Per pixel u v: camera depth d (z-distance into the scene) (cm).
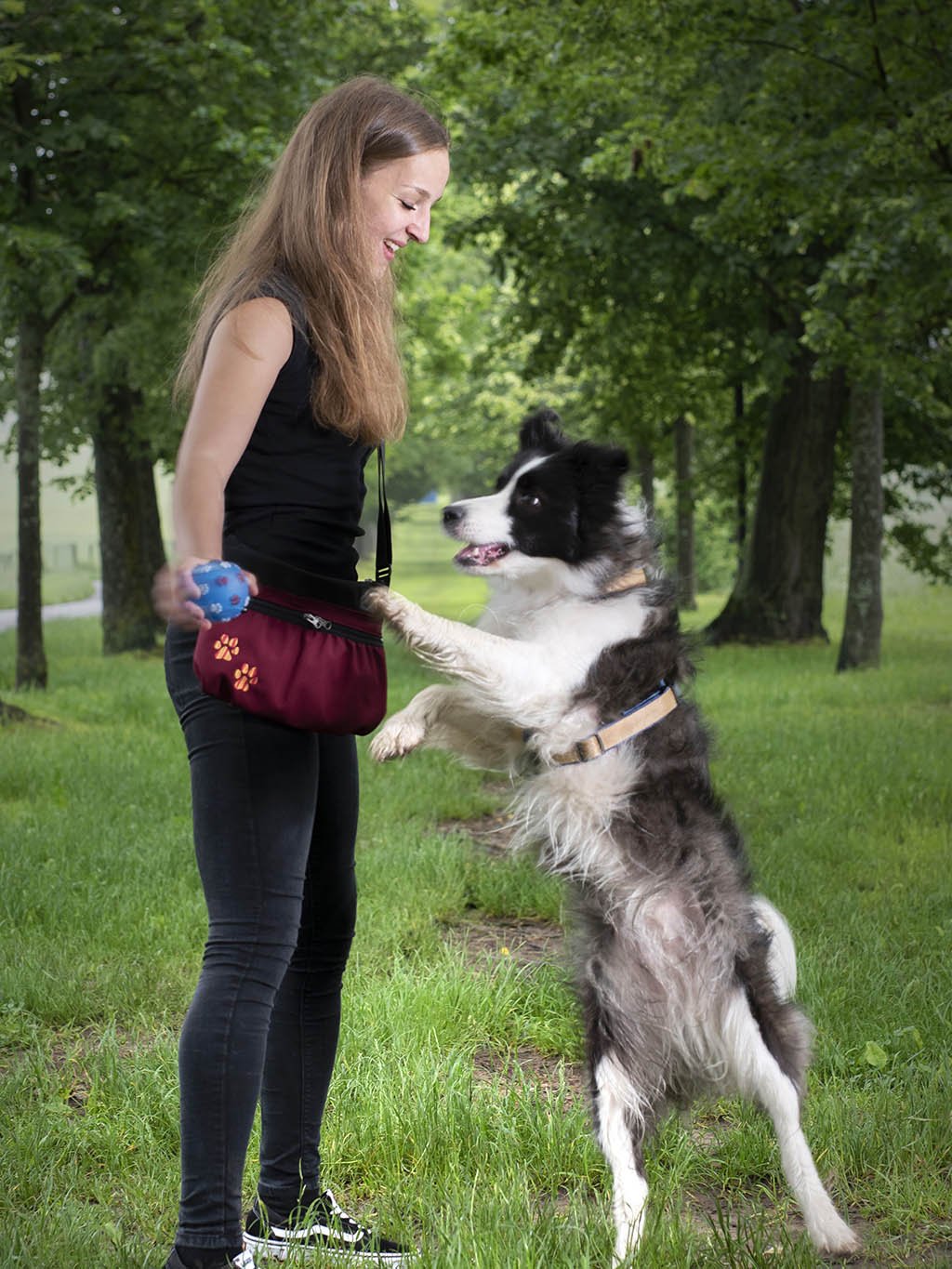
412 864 619
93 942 502
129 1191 317
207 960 257
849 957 484
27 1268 268
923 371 1359
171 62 1320
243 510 263
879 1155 337
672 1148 344
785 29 1088
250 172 1357
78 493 2261
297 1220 290
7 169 1276
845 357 1265
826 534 1975
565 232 1697
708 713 1161
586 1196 327
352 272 261
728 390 2283
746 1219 313
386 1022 412
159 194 1407
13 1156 326
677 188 1219
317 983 295
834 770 874
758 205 1187
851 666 1530
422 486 4859
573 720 338
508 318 2011
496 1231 284
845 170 1029
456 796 802
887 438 2100
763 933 321
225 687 253
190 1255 248
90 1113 358
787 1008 319
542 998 445
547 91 1295
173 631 271
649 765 332
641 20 1130
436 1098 353
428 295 2377
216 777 258
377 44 1764
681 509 2314
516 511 371
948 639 2031
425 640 332
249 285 255
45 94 1323
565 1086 386
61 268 1229
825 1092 369
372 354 264
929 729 1045
